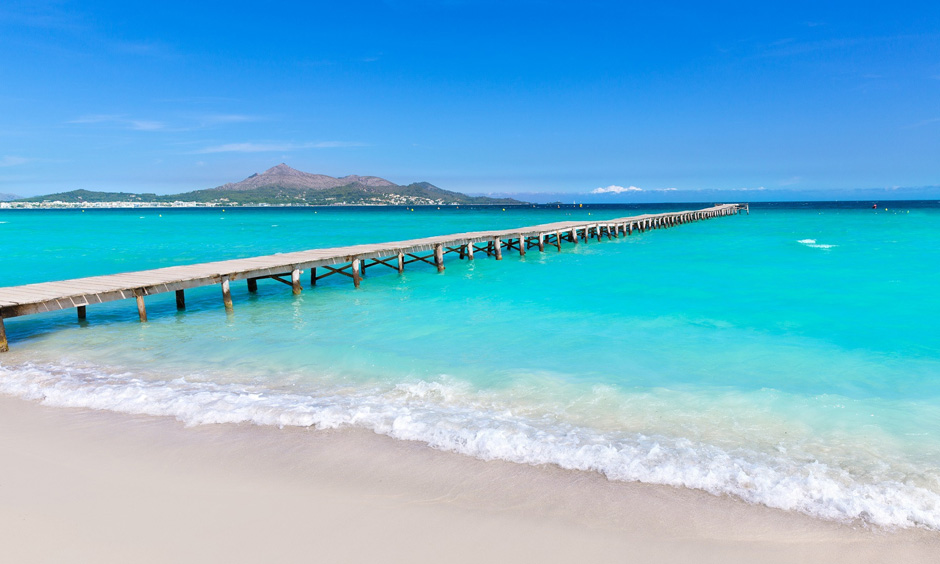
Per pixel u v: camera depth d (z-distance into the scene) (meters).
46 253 32.78
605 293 16.97
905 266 22.23
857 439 6.20
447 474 5.24
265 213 158.88
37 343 11.37
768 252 28.78
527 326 12.50
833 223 57.84
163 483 5.03
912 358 9.77
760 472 5.27
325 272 23.39
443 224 69.25
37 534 4.15
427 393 7.74
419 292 17.80
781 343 10.85
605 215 105.19
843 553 4.05
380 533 4.23
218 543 4.07
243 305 15.97
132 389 7.82
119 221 89.06
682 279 19.77
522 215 108.00
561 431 6.33
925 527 4.37
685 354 10.05
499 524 4.39
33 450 5.80
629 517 4.51
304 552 3.97
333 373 8.87
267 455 5.65
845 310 14.06
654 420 6.74
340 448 5.82
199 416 6.74
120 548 3.98
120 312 14.99
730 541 4.20
